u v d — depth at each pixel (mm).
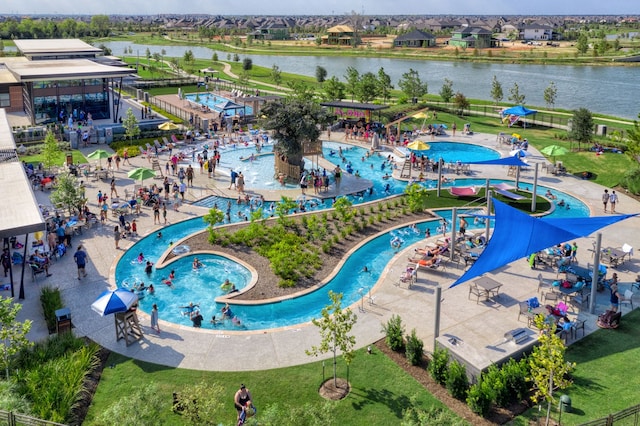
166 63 167625
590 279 32094
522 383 22422
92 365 24578
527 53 193500
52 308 29031
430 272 34719
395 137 70875
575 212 45938
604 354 25750
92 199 48719
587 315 29391
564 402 21516
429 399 22750
